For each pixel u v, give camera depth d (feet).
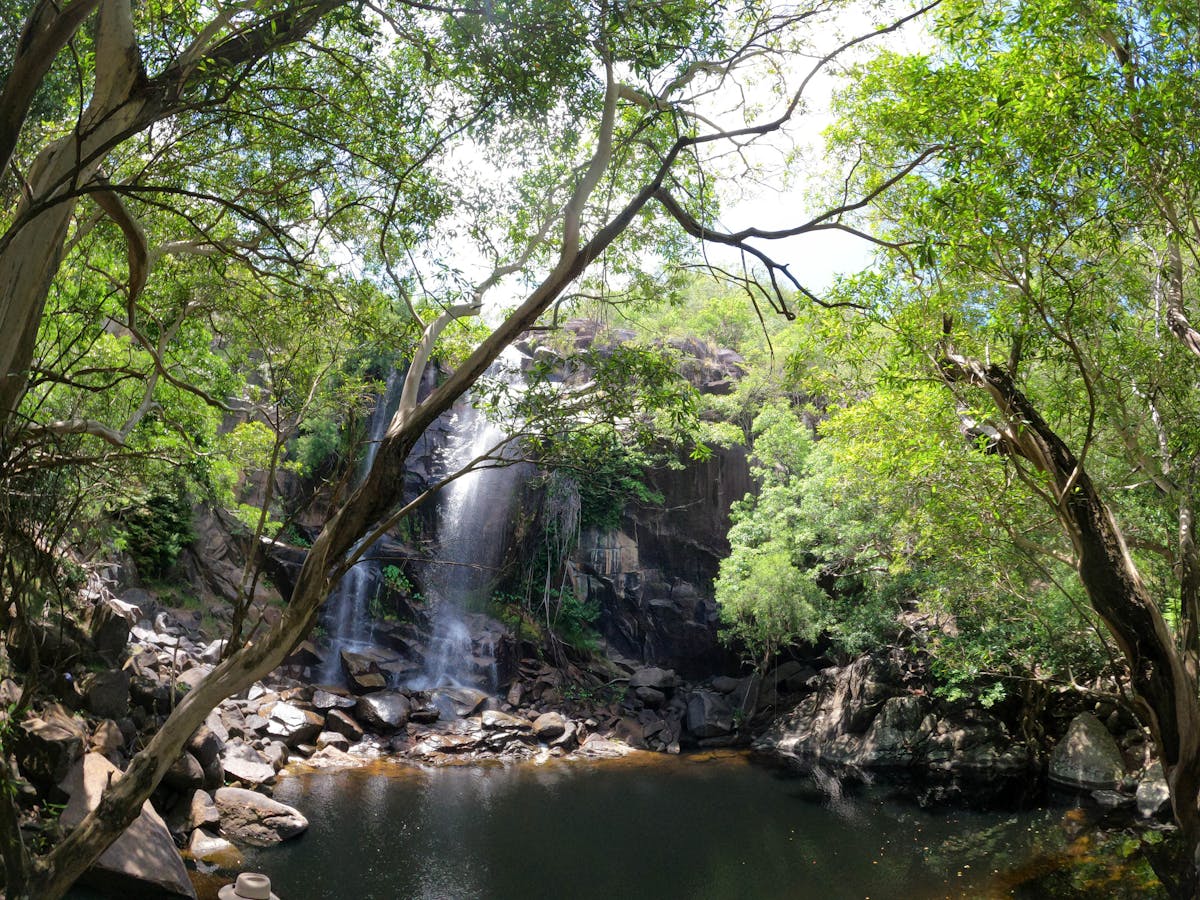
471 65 25.40
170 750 21.01
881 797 61.11
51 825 30.12
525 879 42.22
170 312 35.04
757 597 76.38
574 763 69.87
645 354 25.67
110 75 17.84
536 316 23.25
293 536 85.15
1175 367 32.94
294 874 40.24
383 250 26.55
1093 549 31.07
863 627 72.90
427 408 22.84
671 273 38.37
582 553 96.84
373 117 27.45
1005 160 26.17
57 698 39.14
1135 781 60.13
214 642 68.33
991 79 27.50
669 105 26.78
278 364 31.63
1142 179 26.11
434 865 43.16
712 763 71.72
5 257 17.60
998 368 32.94
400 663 81.05
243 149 30.68
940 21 29.07
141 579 71.10
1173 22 26.03
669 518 96.94
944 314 34.53
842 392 42.04
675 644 92.89
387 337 30.55
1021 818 55.57
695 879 43.34
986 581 45.96
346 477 23.50
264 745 61.62
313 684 75.25
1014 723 69.31
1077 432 39.27
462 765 66.80
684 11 24.27
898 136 31.76
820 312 36.76
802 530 76.84
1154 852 46.65
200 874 38.45
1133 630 30.60
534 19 23.06
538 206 33.65
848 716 73.00
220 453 58.70
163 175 29.73
